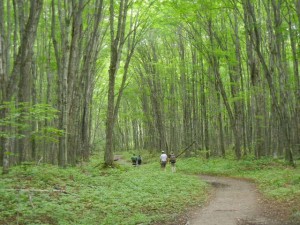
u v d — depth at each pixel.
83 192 11.98
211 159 31.39
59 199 10.60
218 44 27.94
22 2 14.05
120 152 68.50
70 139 20.27
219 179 20.97
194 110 36.81
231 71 26.67
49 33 24.78
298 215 9.19
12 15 23.36
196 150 36.81
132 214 10.16
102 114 60.62
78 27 17.80
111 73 21.59
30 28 11.47
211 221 9.39
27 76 15.50
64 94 17.41
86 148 32.16
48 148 27.00
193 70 33.00
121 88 23.34
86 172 18.08
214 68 28.05
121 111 66.62
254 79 25.62
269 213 10.17
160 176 18.64
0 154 15.23
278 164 22.20
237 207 11.48
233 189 16.34
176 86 41.56
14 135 11.42
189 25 30.67
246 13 21.73
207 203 12.60
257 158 26.22
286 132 21.23
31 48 14.09
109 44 32.34
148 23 25.80
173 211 10.88
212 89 35.84
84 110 31.80
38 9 12.62
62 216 8.87
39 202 9.57
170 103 42.69
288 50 28.27
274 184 15.15
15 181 11.91
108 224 8.82
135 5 23.98
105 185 14.48
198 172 25.22
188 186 15.97
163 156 25.33
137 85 50.47
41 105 11.90
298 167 19.97
